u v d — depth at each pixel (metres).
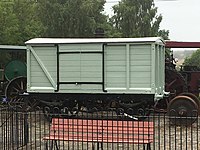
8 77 21.28
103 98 15.84
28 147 10.94
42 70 16.39
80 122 9.55
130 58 15.47
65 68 16.16
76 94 16.11
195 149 11.03
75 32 43.25
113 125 9.27
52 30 43.12
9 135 11.52
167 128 14.91
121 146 11.35
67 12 43.03
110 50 15.68
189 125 15.14
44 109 16.12
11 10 32.56
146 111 15.41
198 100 17.73
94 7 45.56
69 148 10.99
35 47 16.48
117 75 15.62
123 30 56.25
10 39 31.84
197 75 19.50
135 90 15.41
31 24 35.97
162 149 11.01
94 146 10.88
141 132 9.07
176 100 15.61
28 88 16.58
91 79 15.87
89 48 15.87
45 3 43.28
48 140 10.38
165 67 18.95
